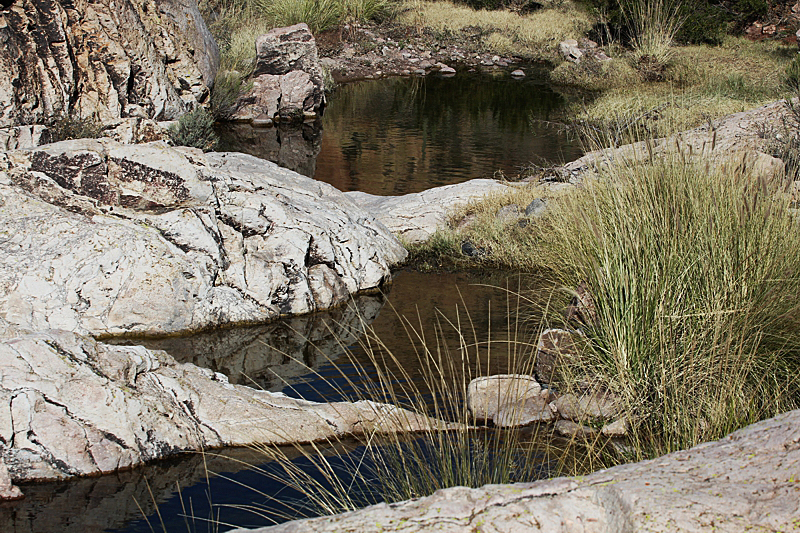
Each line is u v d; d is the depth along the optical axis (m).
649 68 19.62
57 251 6.39
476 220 9.12
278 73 16.47
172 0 13.23
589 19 25.50
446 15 26.17
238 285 6.93
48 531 3.69
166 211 6.87
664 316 4.38
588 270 5.50
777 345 4.38
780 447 2.33
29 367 4.36
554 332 5.12
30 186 6.82
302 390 5.35
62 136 10.52
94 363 4.62
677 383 4.09
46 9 10.77
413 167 12.68
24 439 4.15
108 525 3.73
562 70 21.31
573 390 4.79
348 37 22.98
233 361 5.96
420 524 2.13
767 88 15.93
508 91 19.53
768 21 24.09
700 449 2.45
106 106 11.58
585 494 2.24
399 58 22.69
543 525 2.11
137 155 7.01
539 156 13.31
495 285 7.59
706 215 4.71
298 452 4.41
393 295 7.41
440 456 3.74
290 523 2.23
